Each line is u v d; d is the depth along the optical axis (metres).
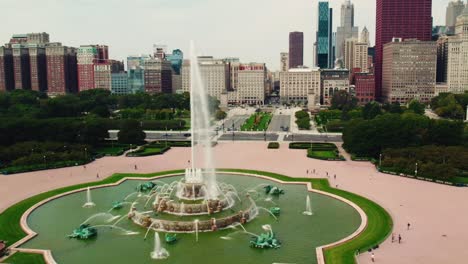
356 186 155.50
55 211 130.75
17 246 102.75
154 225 116.12
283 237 108.81
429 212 124.19
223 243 105.50
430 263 90.19
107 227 117.50
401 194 144.12
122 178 171.00
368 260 92.44
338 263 91.44
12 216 123.44
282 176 173.38
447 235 106.19
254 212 127.69
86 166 195.00
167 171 184.12
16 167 186.38
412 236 105.88
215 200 126.00
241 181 168.38
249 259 95.44
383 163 180.75
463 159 169.62
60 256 98.19
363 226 113.69
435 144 199.25
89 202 139.75
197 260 95.31
